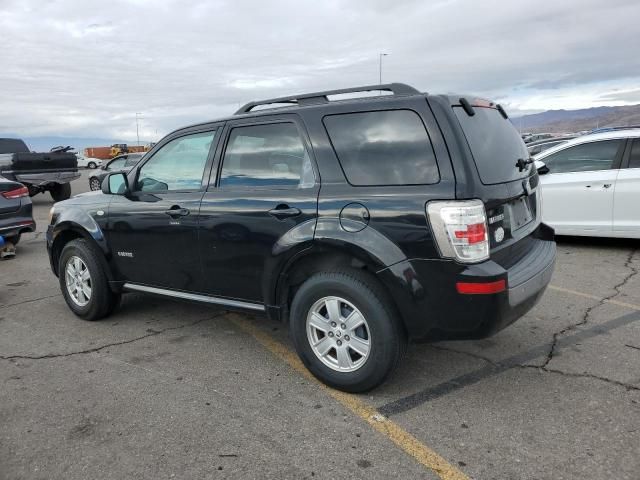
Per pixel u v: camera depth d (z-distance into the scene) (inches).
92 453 107.0
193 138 158.7
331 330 128.4
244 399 128.1
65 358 156.8
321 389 132.4
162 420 119.0
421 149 115.2
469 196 109.1
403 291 113.8
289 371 143.7
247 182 143.5
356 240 117.9
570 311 183.2
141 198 168.7
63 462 104.2
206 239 148.6
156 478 98.4
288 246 128.6
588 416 115.1
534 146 376.8
